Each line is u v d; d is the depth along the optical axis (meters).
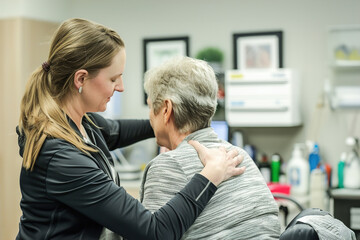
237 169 1.42
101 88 1.42
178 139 1.49
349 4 4.00
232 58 4.31
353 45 3.87
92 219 1.33
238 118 4.00
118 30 4.65
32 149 1.34
